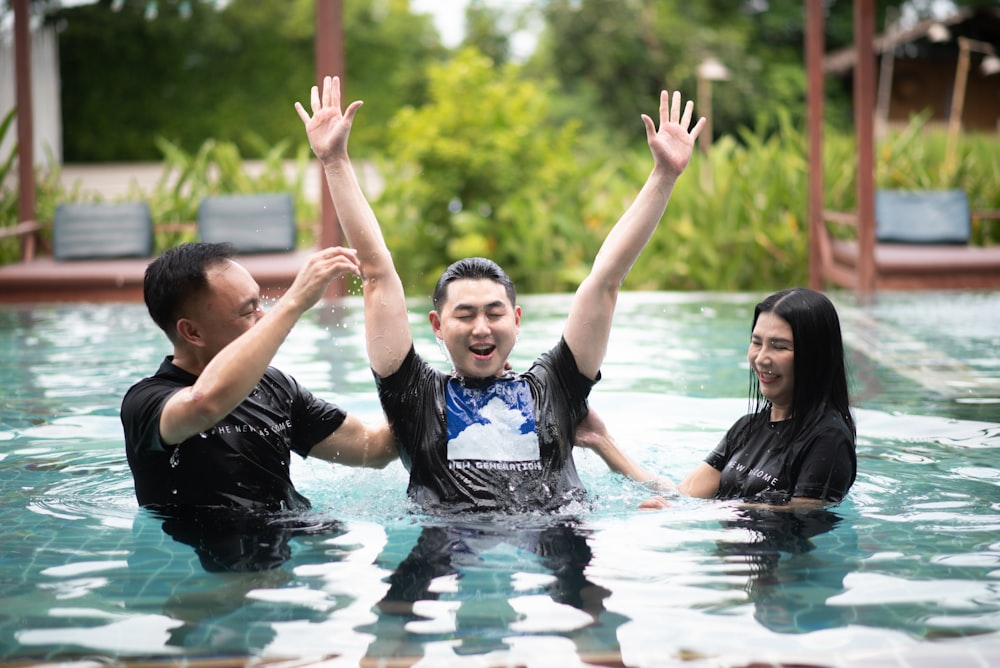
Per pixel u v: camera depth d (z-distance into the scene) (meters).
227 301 2.50
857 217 8.90
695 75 19.94
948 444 3.40
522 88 11.80
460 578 2.09
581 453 3.31
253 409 2.70
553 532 2.41
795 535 2.38
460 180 11.30
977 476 2.96
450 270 2.73
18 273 8.29
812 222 9.86
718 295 8.55
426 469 2.63
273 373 2.81
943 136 12.50
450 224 11.36
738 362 5.18
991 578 2.06
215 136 19.64
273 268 8.26
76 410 4.06
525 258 10.66
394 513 2.59
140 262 8.86
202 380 2.34
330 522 2.51
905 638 1.75
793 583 2.04
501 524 2.47
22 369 4.99
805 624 1.82
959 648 1.71
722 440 2.99
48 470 3.13
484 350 2.68
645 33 20.30
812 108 9.77
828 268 9.65
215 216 9.12
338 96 2.80
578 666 1.66
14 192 9.71
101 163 19.53
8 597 2.00
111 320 6.96
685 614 1.88
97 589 2.04
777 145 10.81
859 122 8.83
